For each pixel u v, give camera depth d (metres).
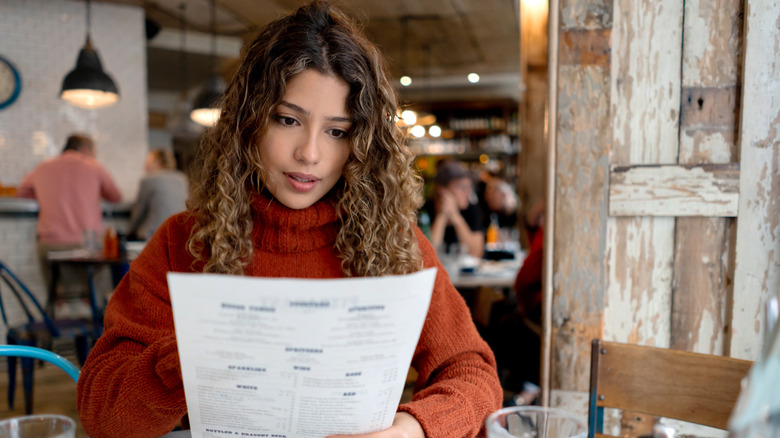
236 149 0.90
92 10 4.67
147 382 0.74
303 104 0.82
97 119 4.72
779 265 1.26
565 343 1.36
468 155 8.29
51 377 3.30
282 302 0.52
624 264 1.35
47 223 3.94
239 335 0.55
